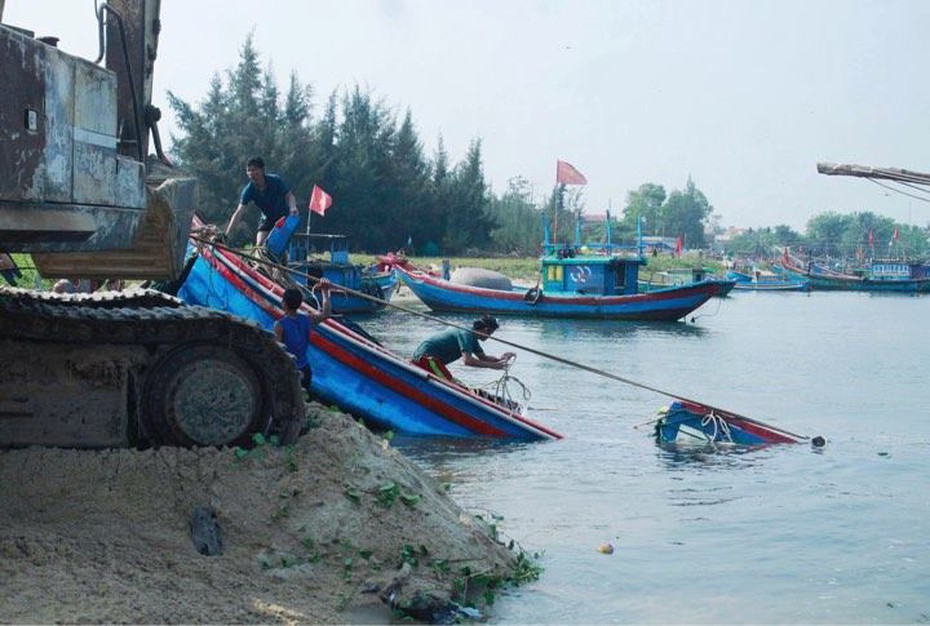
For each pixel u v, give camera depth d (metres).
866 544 10.07
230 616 6.57
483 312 45.09
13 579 6.40
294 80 77.94
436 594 7.41
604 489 12.23
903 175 24.75
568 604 8.02
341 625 6.88
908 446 15.59
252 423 8.33
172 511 7.59
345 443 8.48
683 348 32.25
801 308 61.62
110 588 6.52
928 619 8.02
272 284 15.05
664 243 145.38
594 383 22.34
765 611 8.10
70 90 6.40
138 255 8.11
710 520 10.89
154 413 8.16
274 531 7.66
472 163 92.75
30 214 6.00
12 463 7.59
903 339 37.75
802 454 14.81
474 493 11.84
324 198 42.09
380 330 35.25
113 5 8.20
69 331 7.98
